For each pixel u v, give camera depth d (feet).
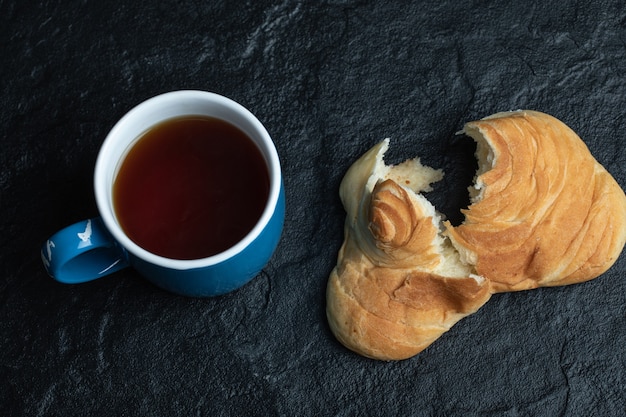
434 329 2.10
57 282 2.21
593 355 2.17
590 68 2.29
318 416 2.16
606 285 2.19
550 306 2.18
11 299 2.20
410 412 2.15
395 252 2.07
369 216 2.08
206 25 2.31
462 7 2.31
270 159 1.92
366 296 2.10
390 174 2.22
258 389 2.17
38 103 2.28
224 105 1.94
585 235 2.10
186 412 2.17
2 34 2.31
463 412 2.15
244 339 2.18
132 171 1.97
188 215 1.97
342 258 2.16
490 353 2.17
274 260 2.20
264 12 2.31
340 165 2.24
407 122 2.26
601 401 2.15
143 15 2.32
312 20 2.31
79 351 2.19
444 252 2.13
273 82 2.28
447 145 2.24
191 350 2.18
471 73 2.28
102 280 2.20
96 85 2.29
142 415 2.17
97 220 1.93
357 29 2.30
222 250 1.96
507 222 2.10
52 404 2.17
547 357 2.17
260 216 1.95
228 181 1.97
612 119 2.27
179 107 1.96
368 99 2.27
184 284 2.00
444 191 2.21
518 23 2.31
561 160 2.12
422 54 2.29
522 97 2.28
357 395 2.16
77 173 2.25
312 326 2.18
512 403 2.15
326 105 2.27
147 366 2.18
